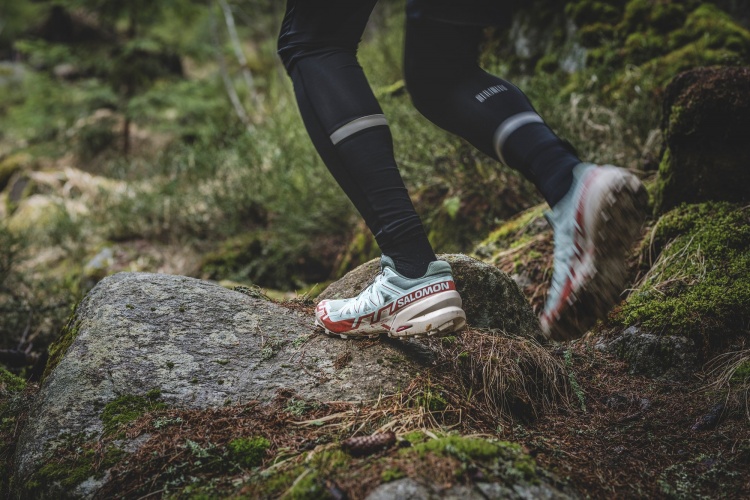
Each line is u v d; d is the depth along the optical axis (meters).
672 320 2.10
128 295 1.94
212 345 1.79
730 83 2.39
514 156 1.44
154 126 6.79
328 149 1.60
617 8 4.09
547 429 1.71
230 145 5.39
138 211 4.87
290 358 1.76
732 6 3.95
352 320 1.77
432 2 1.45
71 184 6.04
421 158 3.59
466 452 1.28
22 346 3.36
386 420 1.54
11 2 10.89
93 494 1.35
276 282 4.12
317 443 1.44
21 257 4.26
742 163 2.41
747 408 1.71
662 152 2.68
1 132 8.43
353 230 4.04
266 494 1.26
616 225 1.30
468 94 1.50
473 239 3.39
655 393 1.90
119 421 1.52
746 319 2.05
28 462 1.45
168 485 1.36
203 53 7.40
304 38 1.62
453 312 1.62
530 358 1.89
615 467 1.50
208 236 4.71
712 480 1.48
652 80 3.47
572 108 3.31
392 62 5.51
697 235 2.35
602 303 1.37
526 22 4.44
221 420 1.51
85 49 7.25
